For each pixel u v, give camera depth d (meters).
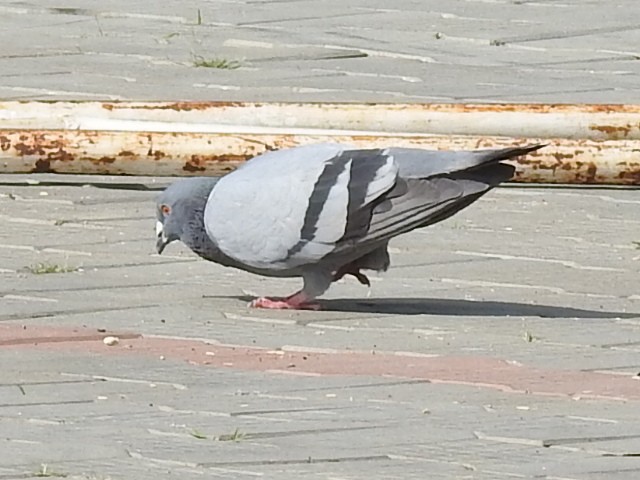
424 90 17.86
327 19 21.11
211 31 20.38
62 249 12.89
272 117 15.03
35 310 11.23
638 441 8.77
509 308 11.60
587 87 18.19
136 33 20.22
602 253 13.18
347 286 12.13
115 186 14.87
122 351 10.31
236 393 9.50
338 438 8.76
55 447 8.57
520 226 13.89
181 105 15.09
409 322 11.15
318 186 10.80
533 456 8.53
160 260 12.66
